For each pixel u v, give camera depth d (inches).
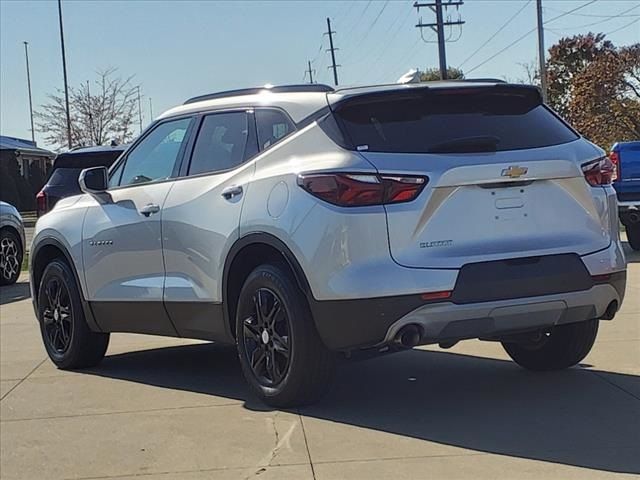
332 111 200.4
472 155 192.9
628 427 188.9
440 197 188.1
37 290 289.1
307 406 211.6
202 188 227.5
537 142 202.8
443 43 1776.6
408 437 187.0
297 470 170.6
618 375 233.0
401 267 184.7
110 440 197.9
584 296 197.9
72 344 272.1
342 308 187.3
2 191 1615.4
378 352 201.5
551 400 211.8
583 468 165.2
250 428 199.5
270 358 207.5
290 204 197.2
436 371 248.2
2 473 179.5
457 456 174.1
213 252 219.9
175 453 186.2
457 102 205.0
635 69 1800.0
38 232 284.4
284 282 199.8
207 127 236.5
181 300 231.9
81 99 2058.3
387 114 199.6
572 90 1932.8
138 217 245.4
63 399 237.5
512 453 174.6
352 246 185.9
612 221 209.2
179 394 236.2
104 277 258.1
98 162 591.5
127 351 305.3
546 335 232.7
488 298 187.6
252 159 216.2
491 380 234.5
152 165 253.0
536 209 196.1
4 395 243.9
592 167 205.5
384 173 186.9
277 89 223.3
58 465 183.0
